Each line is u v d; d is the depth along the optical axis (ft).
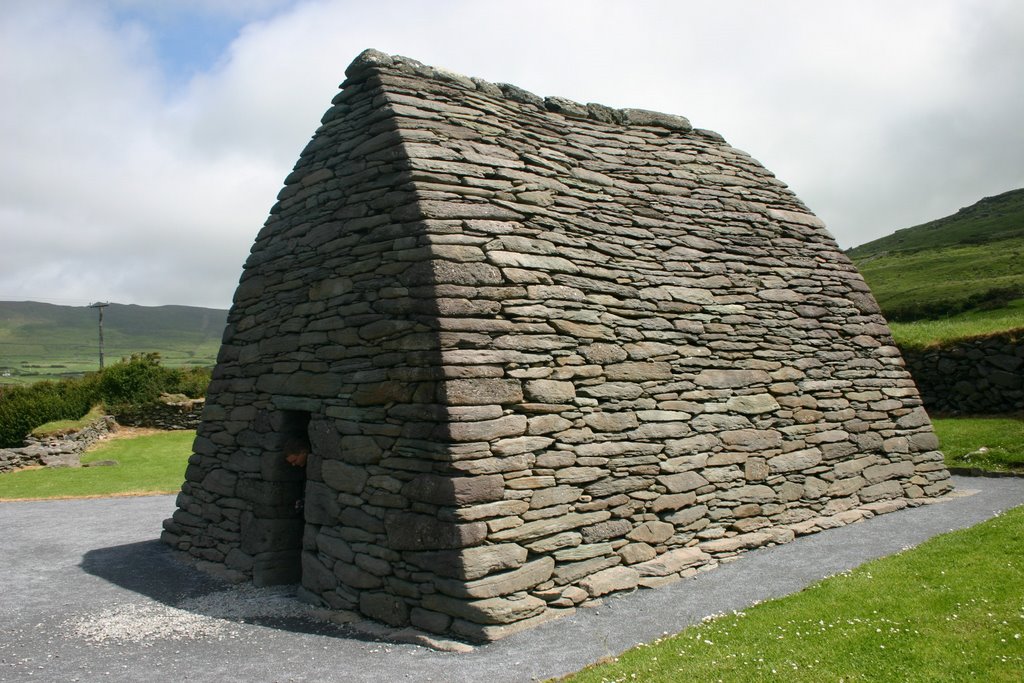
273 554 31.12
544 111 35.40
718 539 31.01
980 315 118.42
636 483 28.58
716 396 32.40
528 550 24.89
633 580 27.32
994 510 36.50
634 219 33.73
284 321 31.99
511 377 25.70
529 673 20.15
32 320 624.59
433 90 31.14
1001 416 59.26
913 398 41.04
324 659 22.18
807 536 33.53
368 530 26.23
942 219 327.06
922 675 17.84
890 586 24.40
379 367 26.61
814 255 40.68
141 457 77.82
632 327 30.48
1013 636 19.36
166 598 29.78
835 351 38.29
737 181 40.50
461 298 25.46
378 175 28.71
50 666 22.20
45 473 68.39
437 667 20.94
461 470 23.75
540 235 29.07
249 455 32.83
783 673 18.47
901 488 38.93
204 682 20.52
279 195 34.53
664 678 18.63
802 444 35.17
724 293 34.94
